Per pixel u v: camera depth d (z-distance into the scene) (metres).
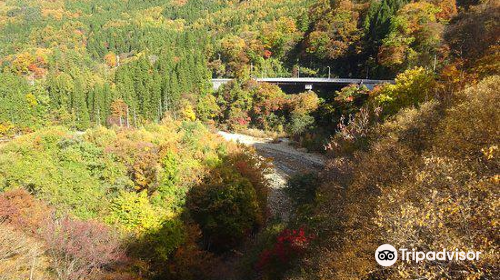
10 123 63.78
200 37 89.94
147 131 33.72
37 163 23.48
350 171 19.38
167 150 24.05
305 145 45.88
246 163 27.38
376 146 17.81
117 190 22.03
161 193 21.86
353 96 44.75
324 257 11.08
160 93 65.00
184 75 65.31
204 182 23.12
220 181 23.08
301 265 12.89
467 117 12.39
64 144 26.02
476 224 7.13
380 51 50.59
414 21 48.91
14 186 21.05
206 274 18.08
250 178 25.77
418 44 47.12
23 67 89.56
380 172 14.04
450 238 6.89
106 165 24.17
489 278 6.48
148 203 20.16
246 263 17.61
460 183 8.27
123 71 73.75
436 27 46.41
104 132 30.23
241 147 34.09
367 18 60.09
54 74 83.06
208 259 19.34
